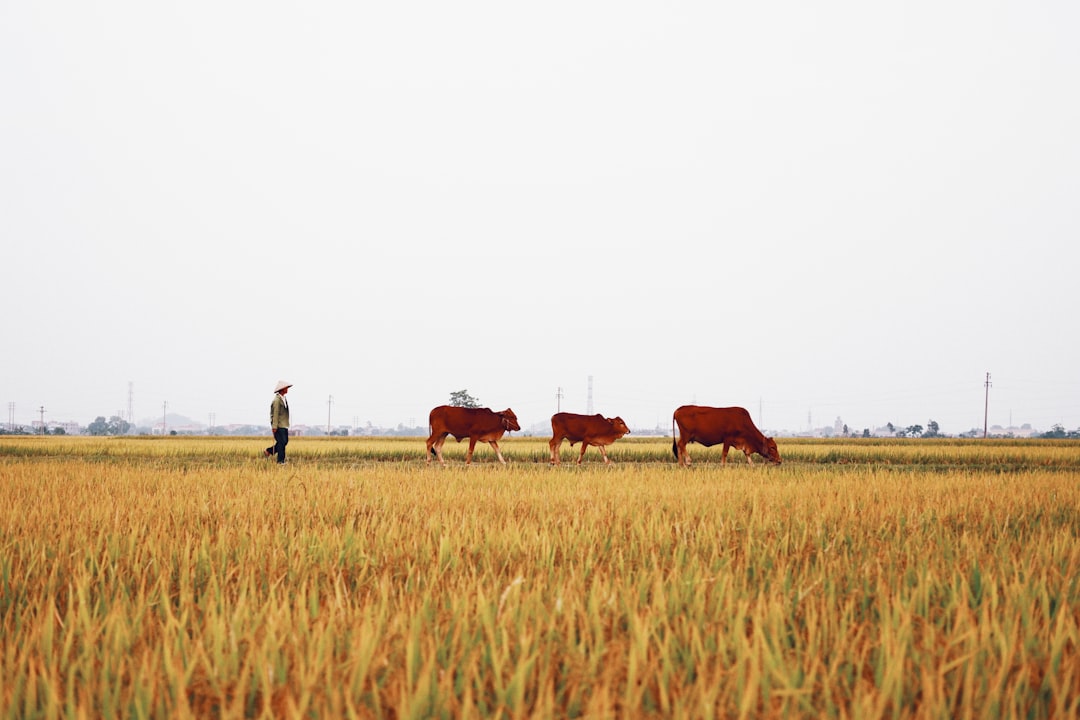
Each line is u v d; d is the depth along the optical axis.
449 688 2.52
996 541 5.49
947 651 2.87
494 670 2.74
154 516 6.55
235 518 6.52
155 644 3.12
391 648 2.98
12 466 13.09
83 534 5.34
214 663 2.88
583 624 3.26
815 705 2.61
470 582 3.95
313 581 3.93
